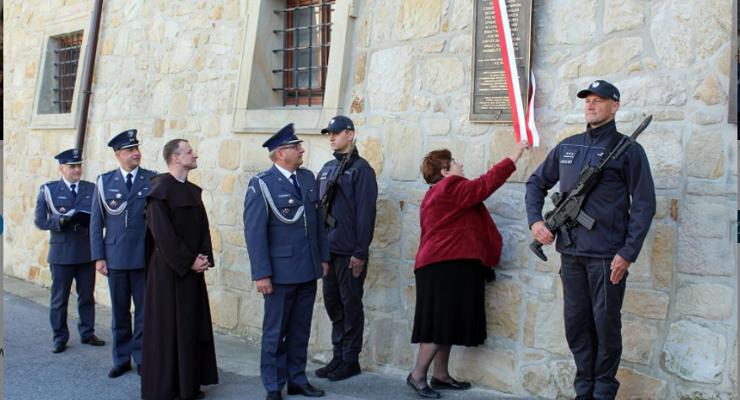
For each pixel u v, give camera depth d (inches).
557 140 187.0
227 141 268.2
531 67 188.4
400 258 217.3
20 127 382.9
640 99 173.3
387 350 219.9
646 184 155.0
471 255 188.7
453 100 206.7
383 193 221.5
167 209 194.5
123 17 321.4
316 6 250.8
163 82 297.7
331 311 215.9
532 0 188.9
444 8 209.0
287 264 189.9
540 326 189.8
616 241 158.6
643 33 173.2
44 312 303.7
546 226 166.7
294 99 258.8
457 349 205.9
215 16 275.9
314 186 197.9
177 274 193.5
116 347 221.6
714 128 163.2
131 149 226.5
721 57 162.1
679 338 167.2
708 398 162.7
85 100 333.1
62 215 243.9
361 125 227.9
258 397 199.9
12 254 385.4
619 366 175.6
